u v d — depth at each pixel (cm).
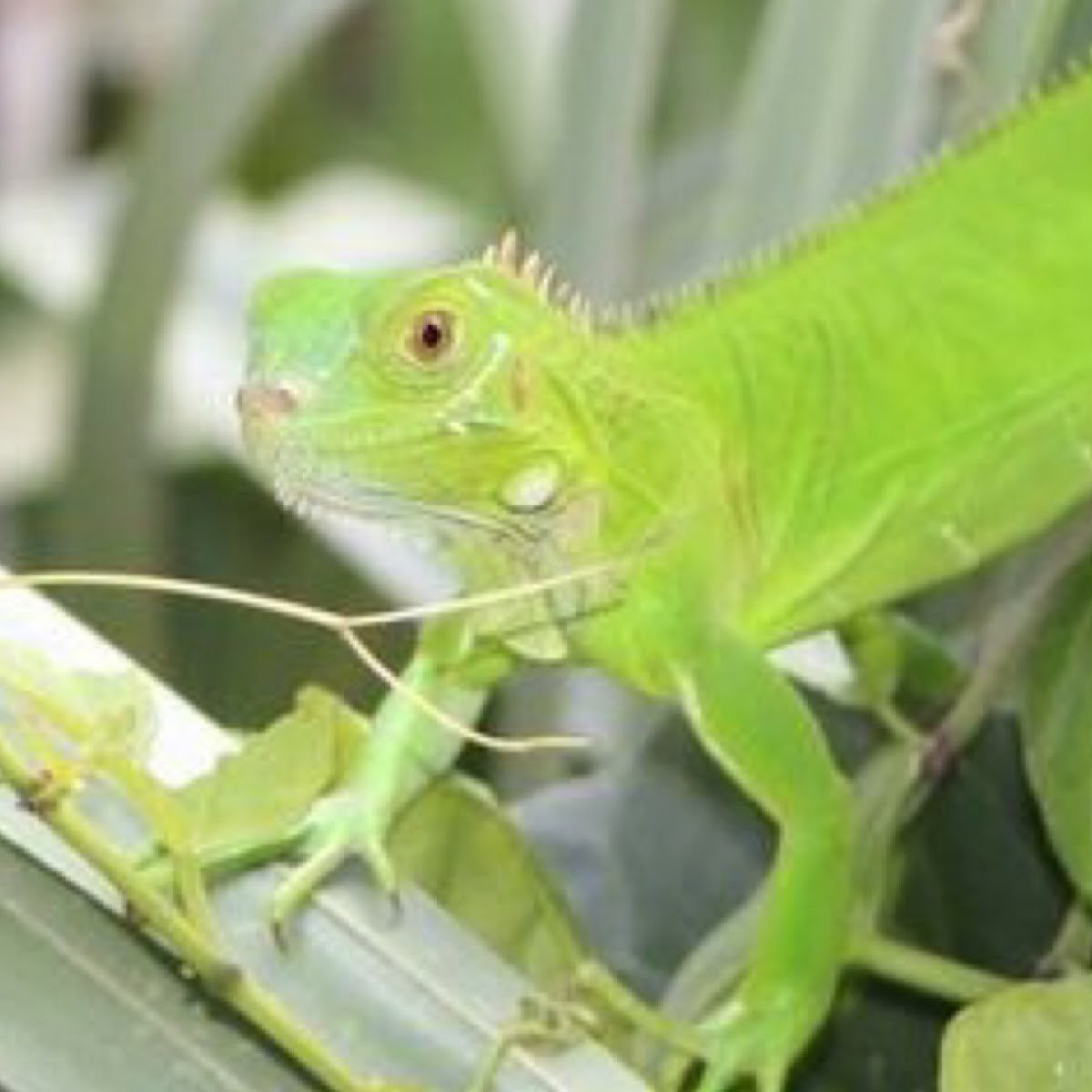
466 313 60
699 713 60
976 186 62
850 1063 66
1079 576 63
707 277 70
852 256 62
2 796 57
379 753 59
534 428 60
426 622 60
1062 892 67
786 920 60
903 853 66
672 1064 61
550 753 81
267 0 93
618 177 84
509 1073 58
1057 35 67
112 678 58
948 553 62
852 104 78
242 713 104
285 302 60
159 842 56
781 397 62
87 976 56
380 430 60
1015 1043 59
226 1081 56
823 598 62
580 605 60
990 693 65
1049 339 62
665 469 60
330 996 58
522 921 61
